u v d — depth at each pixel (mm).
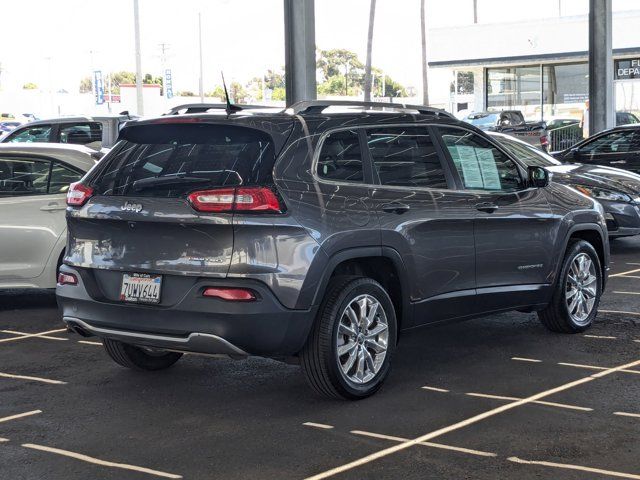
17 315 8828
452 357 6914
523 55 38000
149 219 5422
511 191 7008
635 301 9125
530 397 5805
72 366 6793
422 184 6301
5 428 5309
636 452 4777
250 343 5297
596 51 20500
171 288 5406
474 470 4531
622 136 15266
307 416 5473
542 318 7641
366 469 4566
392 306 5965
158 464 4688
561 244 7375
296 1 14047
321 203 5555
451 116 6840
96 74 81000
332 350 5566
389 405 5676
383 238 5855
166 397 5945
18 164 8602
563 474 4469
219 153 5535
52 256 8555
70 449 4938
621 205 12164
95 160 8891
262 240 5273
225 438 5090
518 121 35500
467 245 6535
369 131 6086
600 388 5996
